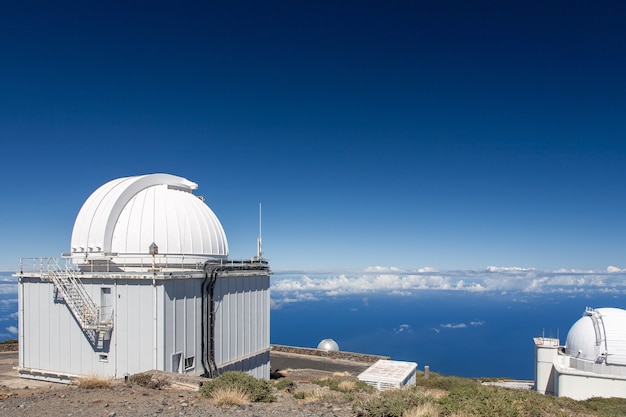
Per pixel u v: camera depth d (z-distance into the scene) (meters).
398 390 14.70
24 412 10.92
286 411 11.60
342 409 12.09
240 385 13.55
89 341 20.64
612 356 35.22
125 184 24.09
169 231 22.59
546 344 40.56
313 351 39.75
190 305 21.22
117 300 20.06
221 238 25.64
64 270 21.89
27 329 22.20
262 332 27.50
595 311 39.38
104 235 21.92
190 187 27.11
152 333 19.31
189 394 13.80
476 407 10.76
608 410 23.83
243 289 25.59
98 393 13.60
